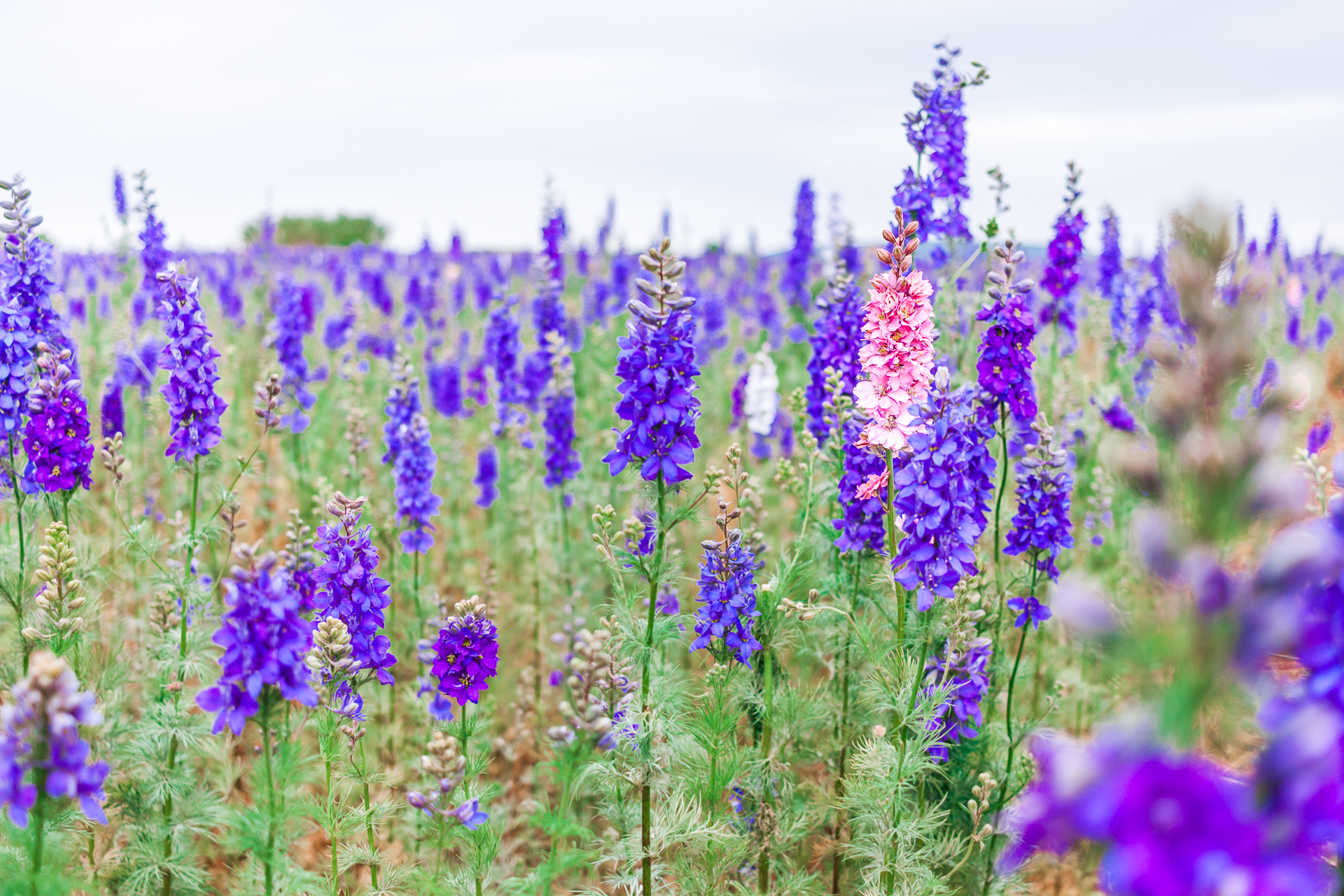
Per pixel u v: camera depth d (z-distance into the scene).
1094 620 1.67
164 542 5.38
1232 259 1.75
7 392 5.16
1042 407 8.02
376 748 6.27
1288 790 1.59
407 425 7.14
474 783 4.53
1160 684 1.71
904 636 4.89
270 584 3.18
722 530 4.54
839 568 5.66
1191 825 1.45
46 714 2.80
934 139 6.79
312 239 38.78
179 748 4.62
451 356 13.66
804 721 5.19
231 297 16.38
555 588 8.41
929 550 4.06
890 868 4.27
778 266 21.03
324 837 5.66
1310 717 1.58
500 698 7.26
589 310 15.76
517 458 10.24
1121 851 1.47
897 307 4.57
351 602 4.54
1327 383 15.26
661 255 4.27
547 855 4.18
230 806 4.39
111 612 6.48
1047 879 5.41
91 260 19.30
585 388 12.92
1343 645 1.79
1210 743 1.86
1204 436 1.67
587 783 5.00
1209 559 1.62
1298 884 1.51
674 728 4.31
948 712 4.66
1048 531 4.92
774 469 9.43
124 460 5.16
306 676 3.31
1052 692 5.99
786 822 4.86
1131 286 10.79
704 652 7.04
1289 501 1.64
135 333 11.67
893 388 4.59
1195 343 1.78
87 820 4.23
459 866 4.92
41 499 5.22
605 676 3.86
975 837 4.30
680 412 4.23
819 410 6.87
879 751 4.35
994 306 5.03
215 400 5.18
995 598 5.62
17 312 5.20
